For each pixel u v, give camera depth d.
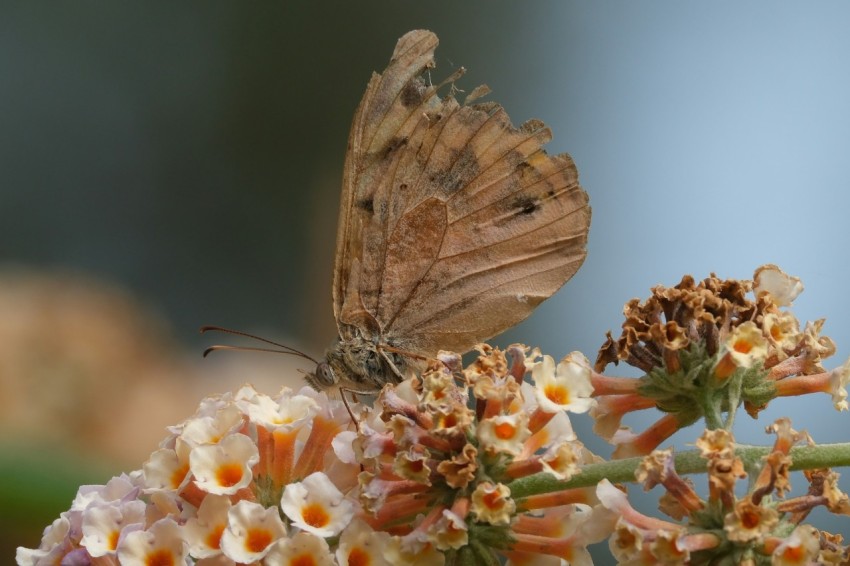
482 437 0.43
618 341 0.44
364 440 0.43
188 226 0.86
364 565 0.43
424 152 0.47
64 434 0.52
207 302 0.82
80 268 0.83
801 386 0.44
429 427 0.43
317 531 0.43
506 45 0.87
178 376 0.56
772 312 0.44
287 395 0.45
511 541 0.43
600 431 0.44
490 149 0.47
